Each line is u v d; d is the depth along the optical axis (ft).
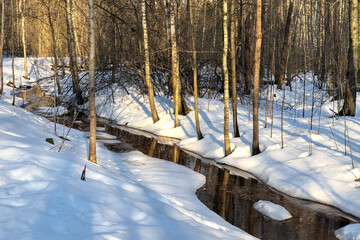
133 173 38.14
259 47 42.73
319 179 36.14
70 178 24.53
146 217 21.20
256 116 45.73
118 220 19.62
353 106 56.59
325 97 78.07
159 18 79.51
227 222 27.30
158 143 59.00
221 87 87.61
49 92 108.37
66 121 73.15
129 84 89.30
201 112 70.44
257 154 46.09
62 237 16.06
